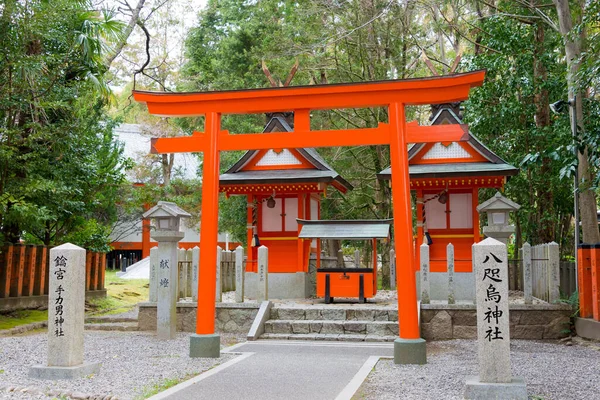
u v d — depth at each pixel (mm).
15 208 13398
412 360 9047
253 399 6703
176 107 10500
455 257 15352
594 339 10867
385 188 25062
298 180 15469
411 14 23688
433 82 9492
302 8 24328
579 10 13586
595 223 13008
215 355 9766
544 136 16109
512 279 17656
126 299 20516
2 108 13922
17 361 9250
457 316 12172
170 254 12273
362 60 23266
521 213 18484
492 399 6371
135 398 6699
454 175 14359
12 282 15539
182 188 32031
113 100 19312
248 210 16688
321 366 8867
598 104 12484
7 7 13219
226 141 10305
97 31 16703
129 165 19969
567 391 6902
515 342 11555
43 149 14766
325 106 9930
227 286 18531
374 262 14961
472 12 22156
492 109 17281
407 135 9672
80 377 7895
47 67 14953
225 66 27109
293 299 15914
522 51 16734
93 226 18812
